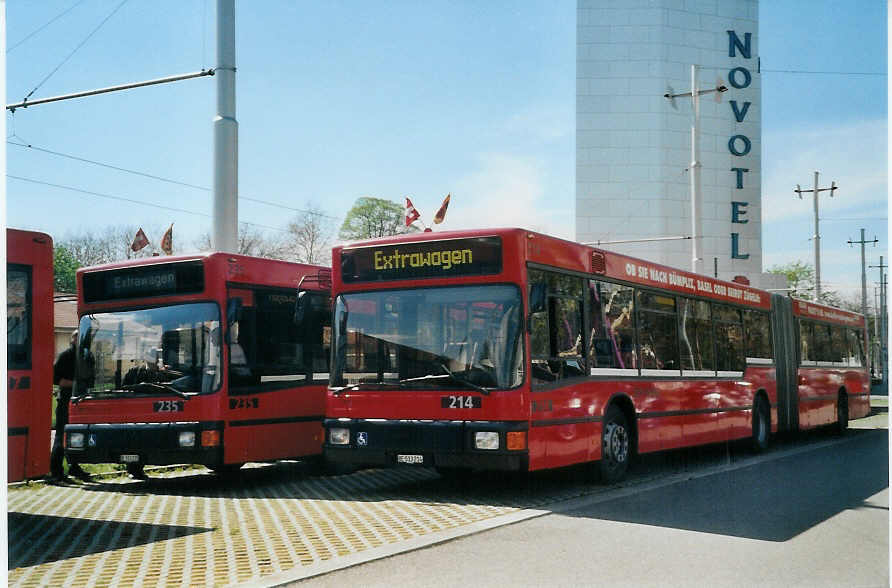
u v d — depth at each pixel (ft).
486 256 33.27
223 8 53.06
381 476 43.57
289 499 35.14
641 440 40.81
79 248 169.07
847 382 74.84
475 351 32.78
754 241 208.95
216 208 52.31
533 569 21.97
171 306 39.06
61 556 24.41
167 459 37.65
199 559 23.53
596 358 37.47
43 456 29.76
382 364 34.35
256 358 39.81
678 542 25.41
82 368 39.96
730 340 52.90
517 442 31.68
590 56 207.00
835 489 37.09
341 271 35.94
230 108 52.85
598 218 205.77
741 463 48.42
